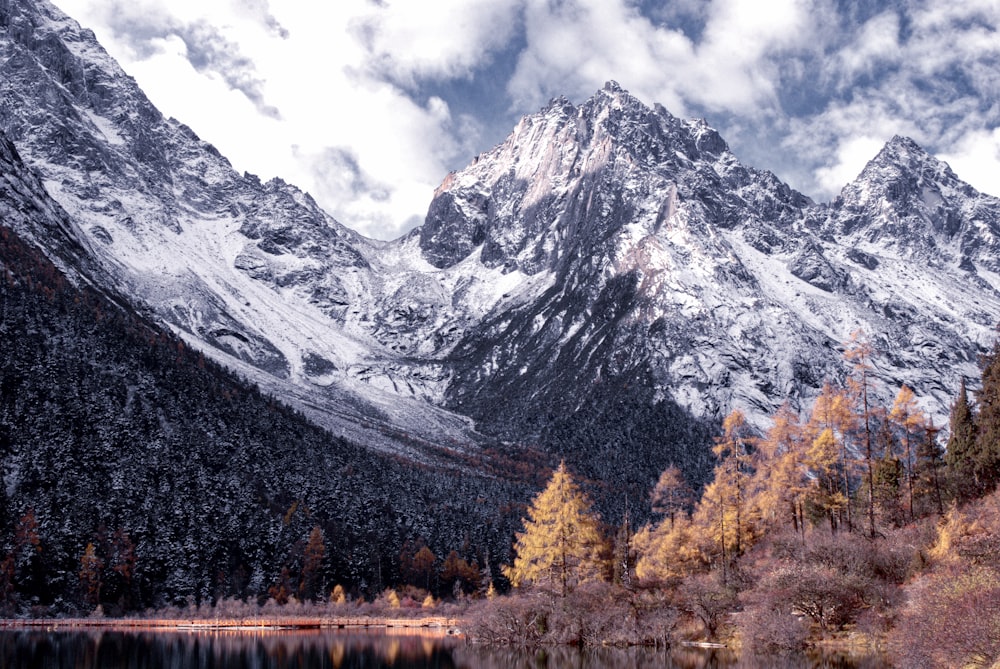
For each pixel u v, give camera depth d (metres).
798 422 82.94
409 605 153.12
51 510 136.75
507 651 82.56
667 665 66.12
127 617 128.50
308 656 81.81
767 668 59.59
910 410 75.38
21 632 107.44
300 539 160.50
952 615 48.19
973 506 70.31
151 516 147.62
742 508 84.94
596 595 82.69
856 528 77.38
